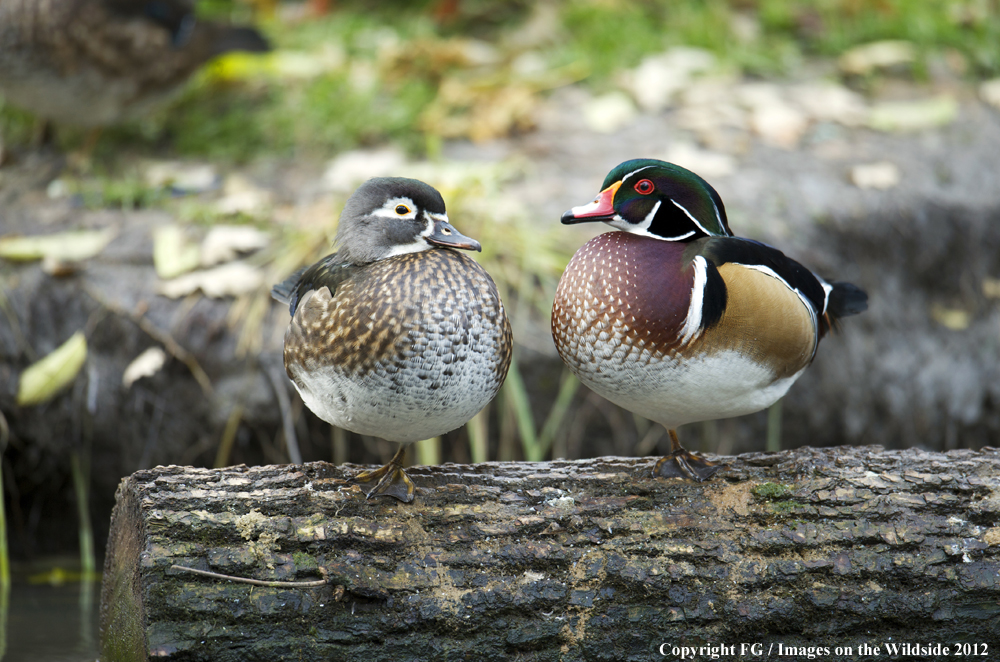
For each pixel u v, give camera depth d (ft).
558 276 24.35
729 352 15.12
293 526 14.47
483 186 26.89
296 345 14.87
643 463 16.47
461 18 38.60
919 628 15.24
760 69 34.47
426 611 14.39
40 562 24.21
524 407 22.59
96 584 22.56
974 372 27.99
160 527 14.21
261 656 14.14
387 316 14.12
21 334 24.07
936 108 31.83
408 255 14.88
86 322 24.06
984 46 35.22
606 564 14.96
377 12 39.75
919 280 28.14
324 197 27.58
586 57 34.71
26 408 23.86
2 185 28.68
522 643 14.74
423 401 14.46
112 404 23.85
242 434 23.43
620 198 15.93
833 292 17.79
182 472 15.01
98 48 27.73
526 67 34.53
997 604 15.16
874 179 28.35
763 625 15.06
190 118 32.04
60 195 28.09
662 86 32.58
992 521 15.44
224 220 26.58
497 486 15.52
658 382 15.43
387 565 14.51
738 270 15.17
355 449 23.54
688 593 14.98
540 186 27.78
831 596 15.01
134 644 15.06
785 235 26.32
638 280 15.24
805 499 15.53
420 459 23.16
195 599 13.96
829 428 26.48
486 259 24.48
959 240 28.27
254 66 33.65
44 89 28.04
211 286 23.75
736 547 15.17
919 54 34.83
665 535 15.21
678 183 15.87
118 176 29.22
